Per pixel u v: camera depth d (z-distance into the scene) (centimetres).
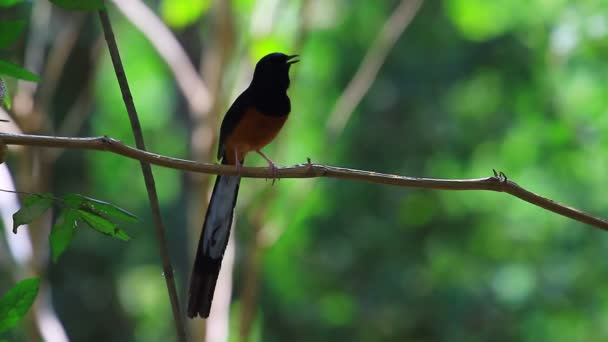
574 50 1270
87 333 1434
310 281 1622
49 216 858
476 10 1348
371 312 1574
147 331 1959
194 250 959
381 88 1581
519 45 1557
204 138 966
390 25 1078
